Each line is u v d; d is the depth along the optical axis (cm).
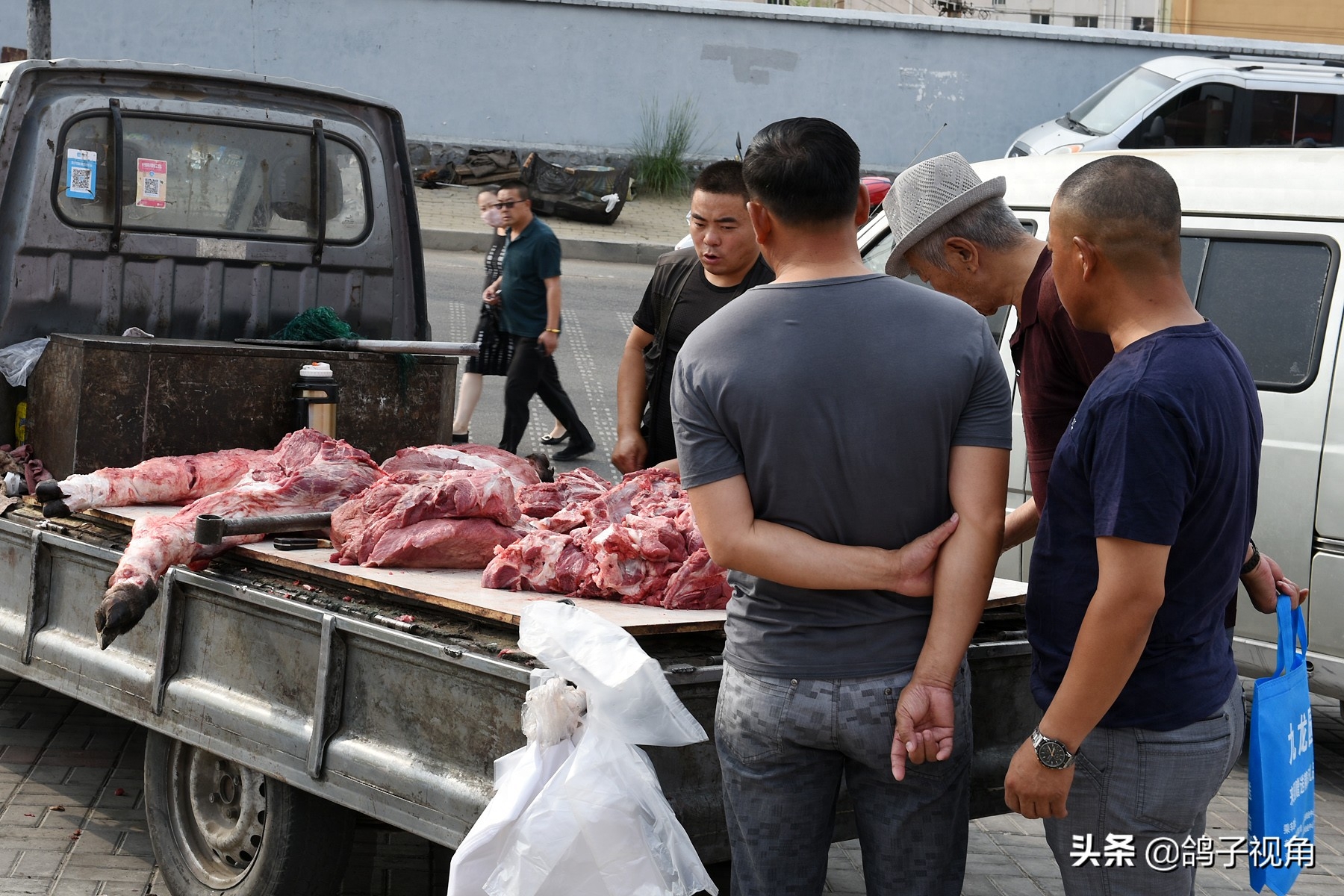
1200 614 247
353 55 1992
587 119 2067
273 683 337
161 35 1919
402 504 348
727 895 303
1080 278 252
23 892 396
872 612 253
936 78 2077
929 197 295
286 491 383
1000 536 255
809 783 262
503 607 302
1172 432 230
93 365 438
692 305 457
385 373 505
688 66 2066
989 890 441
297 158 538
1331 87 1471
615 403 1090
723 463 254
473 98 2036
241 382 465
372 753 308
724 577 320
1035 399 295
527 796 264
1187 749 246
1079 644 237
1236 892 447
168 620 362
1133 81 1557
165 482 415
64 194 488
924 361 249
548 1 2023
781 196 255
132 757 516
